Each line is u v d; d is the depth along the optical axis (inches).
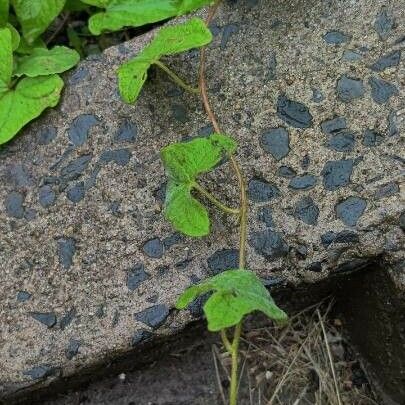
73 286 16.2
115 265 16.2
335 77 16.6
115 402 18.1
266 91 16.8
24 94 17.4
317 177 16.1
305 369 18.5
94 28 18.6
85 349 15.8
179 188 15.1
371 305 16.8
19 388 15.8
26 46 18.9
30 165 17.1
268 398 18.4
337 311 18.7
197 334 18.1
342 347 18.8
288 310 18.6
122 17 18.5
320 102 16.5
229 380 18.5
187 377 18.5
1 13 18.9
